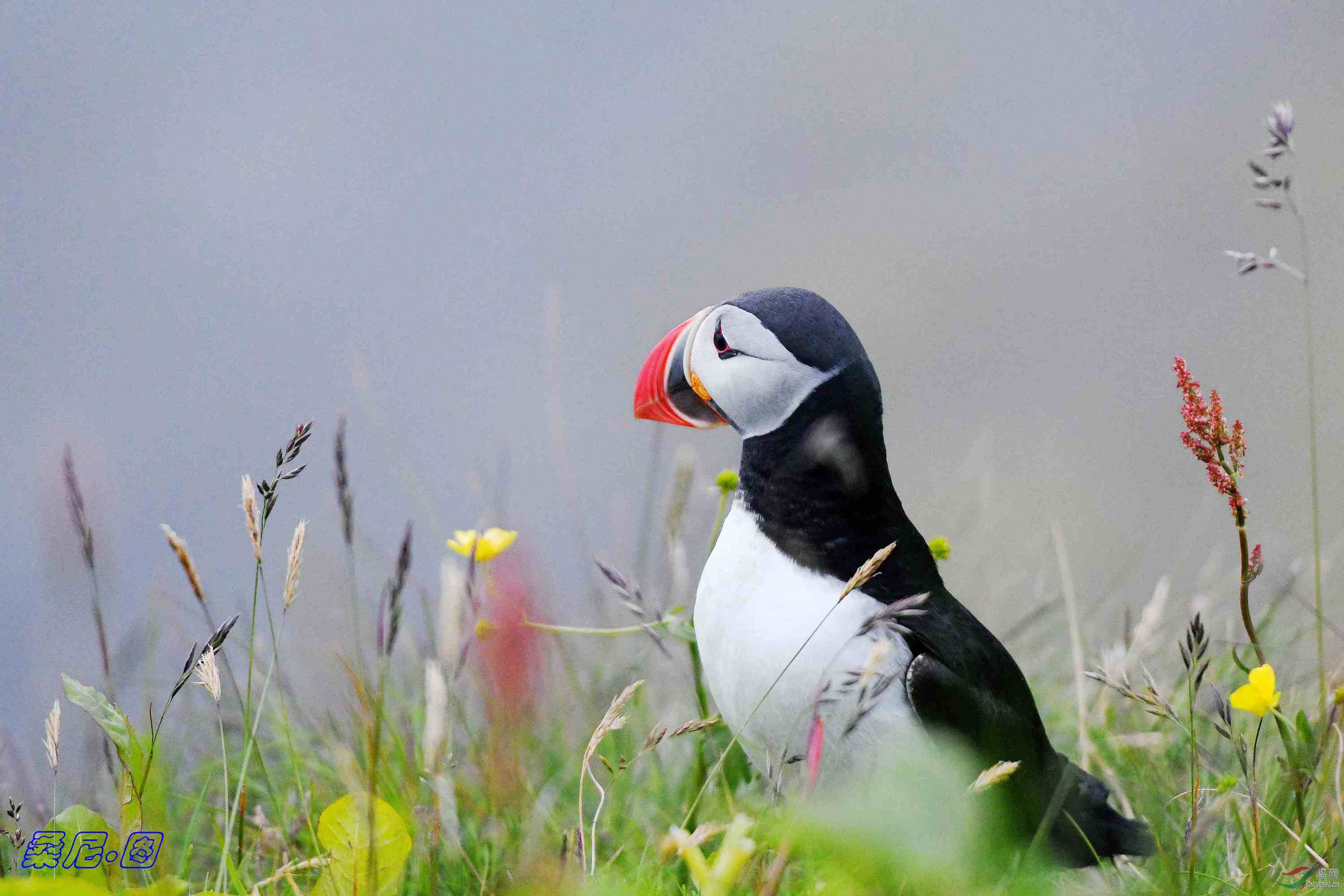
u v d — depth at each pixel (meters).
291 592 4.68
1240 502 5.07
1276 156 5.45
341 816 4.51
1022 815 5.15
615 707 4.52
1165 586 5.71
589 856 4.71
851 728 4.53
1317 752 5.04
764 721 5.11
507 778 5.30
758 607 5.14
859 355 5.37
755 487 5.38
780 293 5.49
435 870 4.54
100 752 6.09
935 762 4.52
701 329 5.57
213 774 6.09
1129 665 5.56
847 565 5.23
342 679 6.46
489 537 5.43
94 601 4.86
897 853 4.15
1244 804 5.41
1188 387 5.06
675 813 5.86
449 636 4.42
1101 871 5.46
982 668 5.23
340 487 4.99
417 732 6.06
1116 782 5.88
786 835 4.16
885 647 4.45
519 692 5.31
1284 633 7.16
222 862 4.66
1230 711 4.90
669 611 5.89
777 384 5.30
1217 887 5.00
